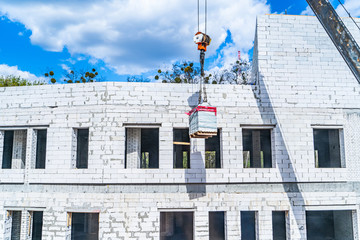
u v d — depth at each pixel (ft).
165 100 36.73
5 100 38.60
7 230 37.04
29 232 37.11
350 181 37.35
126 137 39.50
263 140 50.39
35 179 36.50
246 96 37.76
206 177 35.60
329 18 23.09
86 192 35.12
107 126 35.55
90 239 50.01
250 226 52.08
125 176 34.81
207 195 35.68
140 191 35.06
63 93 37.29
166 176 35.14
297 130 37.68
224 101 37.40
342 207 36.94
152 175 35.04
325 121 38.22
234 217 35.53
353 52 21.95
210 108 30.19
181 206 35.09
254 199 36.04
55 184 36.17
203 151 36.17
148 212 34.71
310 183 37.04
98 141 35.37
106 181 34.63
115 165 34.91
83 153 46.60
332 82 39.09
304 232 35.88
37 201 36.29
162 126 36.22
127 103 36.11
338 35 22.62
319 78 39.01
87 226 53.06
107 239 34.01
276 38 39.34
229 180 35.81
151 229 34.47
